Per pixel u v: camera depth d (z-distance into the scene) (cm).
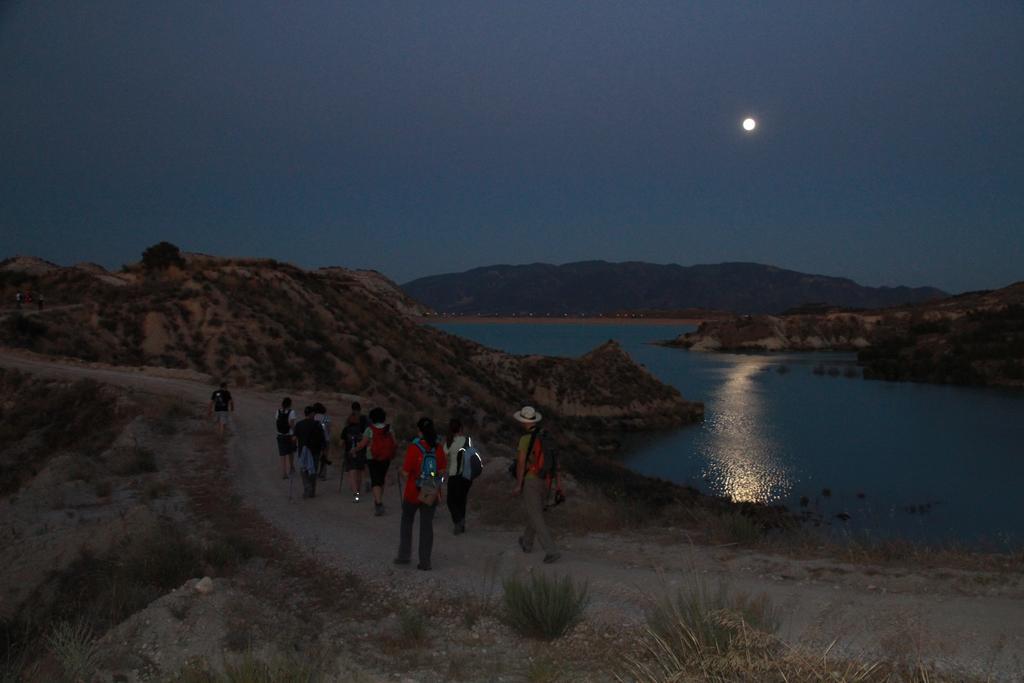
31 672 562
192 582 654
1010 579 673
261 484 1394
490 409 4169
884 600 625
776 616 579
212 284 4156
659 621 553
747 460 3872
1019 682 456
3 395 2578
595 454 3959
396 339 4703
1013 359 8281
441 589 755
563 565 819
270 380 3459
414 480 846
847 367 10369
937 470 3556
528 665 541
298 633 619
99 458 1562
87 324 3675
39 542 923
